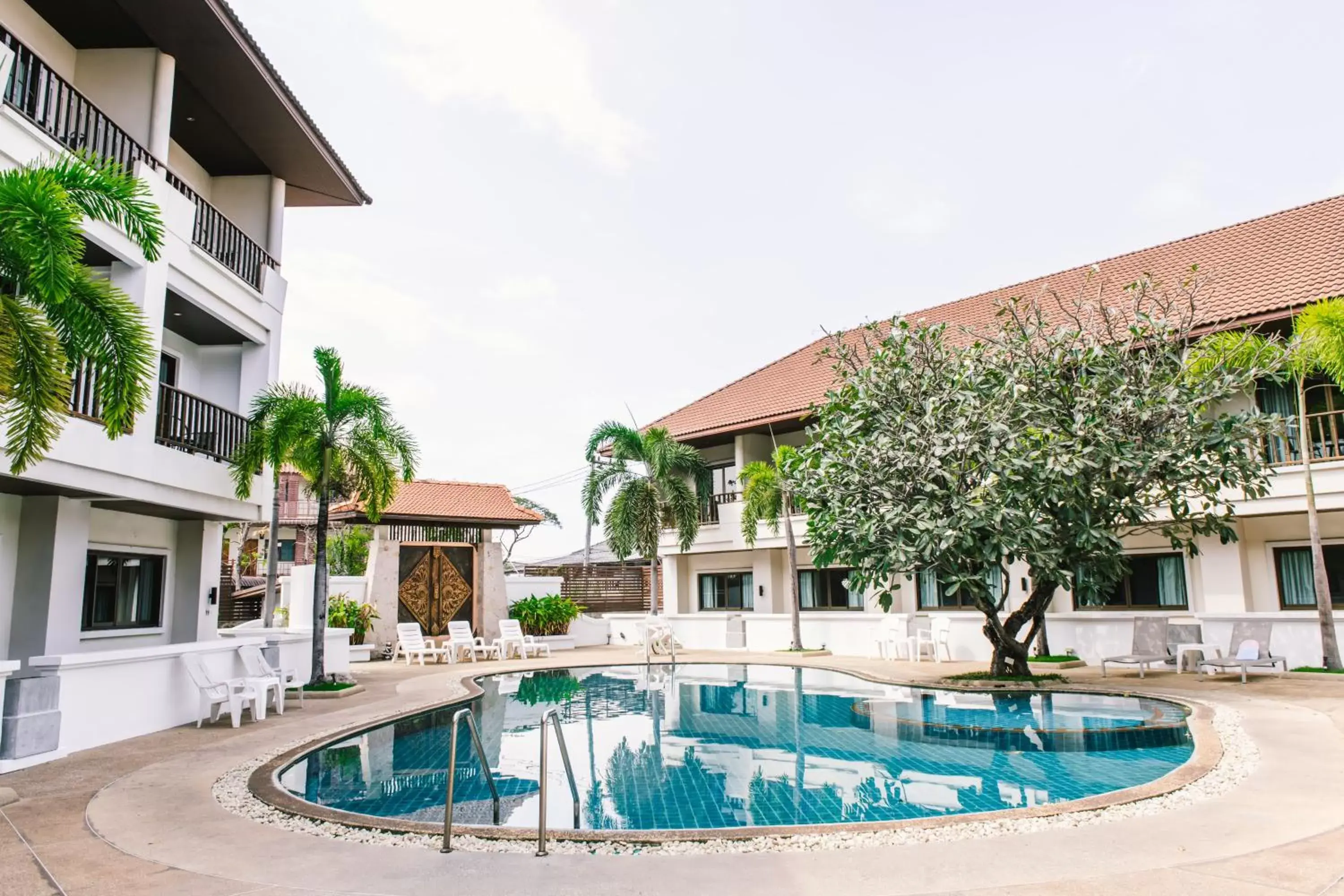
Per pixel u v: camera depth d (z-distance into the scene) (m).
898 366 13.98
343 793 7.89
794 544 22.75
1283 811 5.90
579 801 7.58
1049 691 13.11
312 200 18.12
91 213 7.80
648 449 24.95
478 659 23.39
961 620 19.19
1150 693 12.04
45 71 11.86
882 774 8.51
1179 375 12.86
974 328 22.02
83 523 11.62
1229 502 14.31
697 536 26.06
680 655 22.84
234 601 28.45
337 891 4.67
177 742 9.94
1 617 10.70
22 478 9.54
